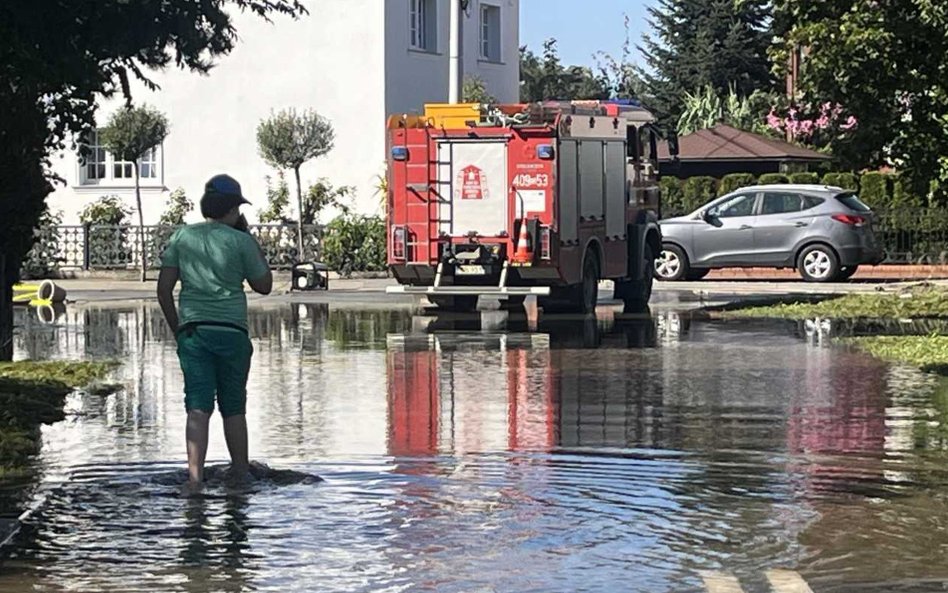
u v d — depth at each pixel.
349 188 38.41
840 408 14.04
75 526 9.17
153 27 13.12
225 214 10.75
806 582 7.87
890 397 14.76
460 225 24.30
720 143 43.31
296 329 22.70
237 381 10.58
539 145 23.88
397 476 10.75
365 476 10.75
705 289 30.95
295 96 38.75
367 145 38.31
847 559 8.35
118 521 9.30
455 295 24.97
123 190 39.69
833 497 10.00
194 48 13.59
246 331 10.62
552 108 24.03
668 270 32.91
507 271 24.20
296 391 15.43
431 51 40.00
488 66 43.00
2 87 15.30
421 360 18.30
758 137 43.97
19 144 16.42
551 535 8.94
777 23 21.69
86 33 13.01
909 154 21.50
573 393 15.20
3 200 16.72
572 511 9.59
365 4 38.16
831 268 31.94
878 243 32.81
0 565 8.24
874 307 25.28
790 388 15.48
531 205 23.97
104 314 26.16
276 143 35.97
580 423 13.22
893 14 20.16
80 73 13.23
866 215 32.38
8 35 12.68
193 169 39.44
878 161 21.86
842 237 31.84
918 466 11.09
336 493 10.13
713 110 57.47
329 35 38.44
